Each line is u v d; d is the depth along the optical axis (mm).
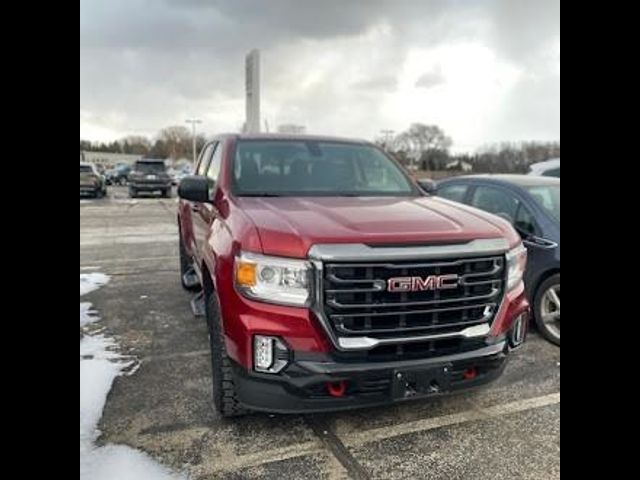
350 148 4301
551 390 3500
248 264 2549
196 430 2973
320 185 3822
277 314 2480
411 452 2773
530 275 4508
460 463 2674
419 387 2566
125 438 2877
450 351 2662
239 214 2949
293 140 4227
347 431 2977
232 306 2617
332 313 2457
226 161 3873
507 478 2547
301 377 2465
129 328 4801
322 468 2625
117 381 3625
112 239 10969
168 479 2512
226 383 2875
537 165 10336
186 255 5820
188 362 3982
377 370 2477
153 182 25172
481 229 2824
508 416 3152
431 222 2799
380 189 3939
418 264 2535
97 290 6285
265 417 3104
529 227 4629
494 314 2781
